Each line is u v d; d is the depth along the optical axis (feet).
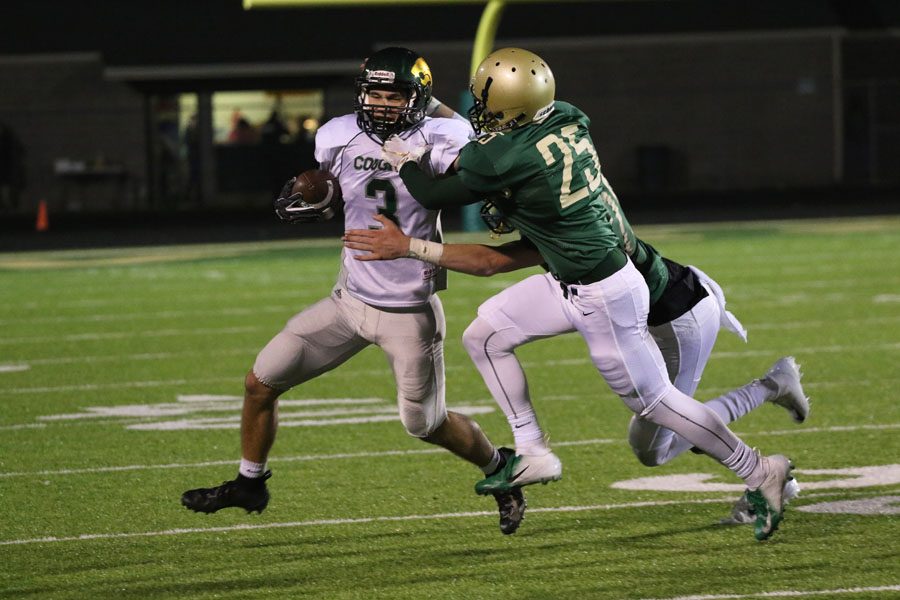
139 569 49.44
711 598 45.09
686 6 278.46
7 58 260.21
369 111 49.73
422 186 48.01
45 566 49.90
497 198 47.73
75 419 78.48
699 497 58.90
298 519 56.39
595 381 88.69
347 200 51.60
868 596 44.91
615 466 65.10
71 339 110.01
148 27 265.75
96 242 206.08
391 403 82.64
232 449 70.13
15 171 261.44
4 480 63.77
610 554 50.55
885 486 59.82
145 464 66.95
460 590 46.50
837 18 277.85
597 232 47.32
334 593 46.37
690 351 51.80
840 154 279.28
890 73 279.28
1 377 93.04
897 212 223.71
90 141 262.67
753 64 277.03
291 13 270.46
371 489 61.36
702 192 264.72
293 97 263.70
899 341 100.83
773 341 102.27
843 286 133.18
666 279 51.11
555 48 272.51
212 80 261.44
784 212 229.66
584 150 47.29
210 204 262.67
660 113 276.41
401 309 51.29
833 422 73.92
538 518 55.98
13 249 197.77
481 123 47.32
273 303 130.31
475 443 53.67
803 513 55.57
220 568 49.49
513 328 50.26
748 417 75.77
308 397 85.10
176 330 114.21
